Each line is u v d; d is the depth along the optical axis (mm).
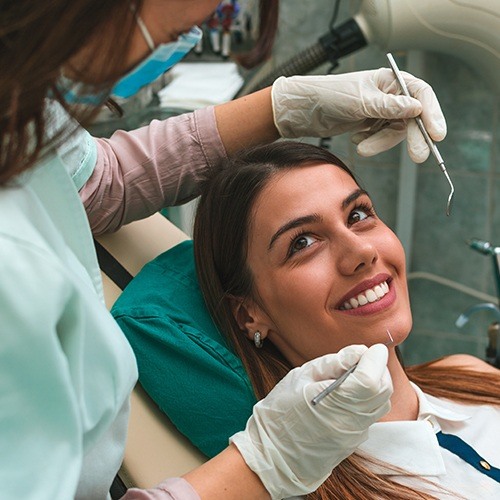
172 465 1097
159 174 1296
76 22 586
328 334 1141
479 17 1582
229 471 893
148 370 1151
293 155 1187
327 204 1137
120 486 1055
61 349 662
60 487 665
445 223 2355
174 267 1299
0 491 650
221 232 1199
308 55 1774
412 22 1630
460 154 2232
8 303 619
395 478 1131
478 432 1231
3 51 588
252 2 2234
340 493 1075
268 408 916
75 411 674
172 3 681
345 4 2164
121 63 638
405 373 1231
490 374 1346
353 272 1107
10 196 675
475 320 2471
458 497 1111
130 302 1223
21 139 625
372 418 882
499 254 1767
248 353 1200
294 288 1127
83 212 793
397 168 2295
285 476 899
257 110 1320
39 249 643
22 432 661
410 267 2465
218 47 2293
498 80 1734
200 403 1125
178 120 1341
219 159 1323
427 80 2135
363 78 1245
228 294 1221
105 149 1288
